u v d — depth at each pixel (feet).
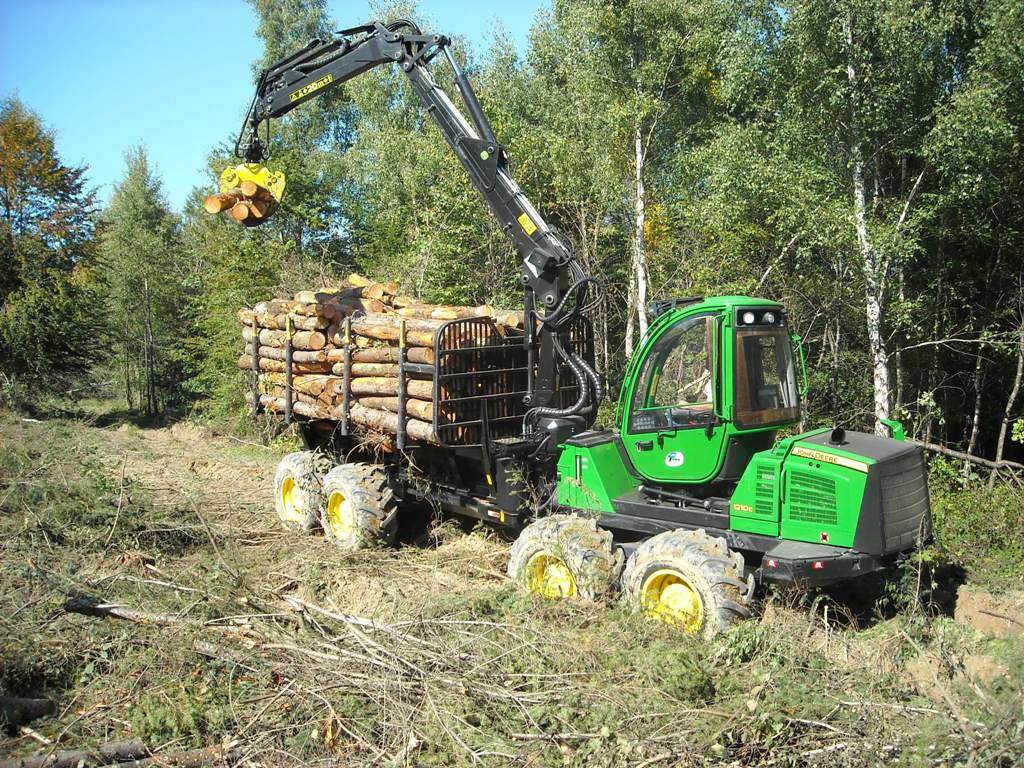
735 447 19.90
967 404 49.21
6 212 89.76
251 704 15.03
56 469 29.86
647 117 55.16
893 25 37.88
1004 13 37.91
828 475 18.17
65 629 17.54
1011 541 25.99
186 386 80.94
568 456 22.52
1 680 15.20
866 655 17.48
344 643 17.71
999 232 43.45
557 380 24.58
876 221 39.96
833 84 39.40
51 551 23.09
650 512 20.88
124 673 15.98
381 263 67.05
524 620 18.56
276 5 104.12
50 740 13.78
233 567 23.09
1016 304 43.21
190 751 13.58
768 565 18.01
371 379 25.95
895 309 40.34
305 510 28.76
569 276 24.41
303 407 29.17
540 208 61.52
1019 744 11.85
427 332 23.22
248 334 32.40
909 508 18.84
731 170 43.50
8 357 75.31
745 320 19.77
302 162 81.56
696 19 52.60
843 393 45.09
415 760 13.20
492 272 58.65
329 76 27.68
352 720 14.33
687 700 14.49
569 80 63.31
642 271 52.34
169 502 30.89
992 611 20.90
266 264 63.87
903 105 41.42
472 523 28.89
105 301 93.66
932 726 12.85
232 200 27.20
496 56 80.38
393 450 26.66
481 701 14.78
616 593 19.77
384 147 70.08
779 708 13.74
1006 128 36.58
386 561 25.29
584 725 13.89
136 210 118.83
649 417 21.08
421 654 16.44
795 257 46.47
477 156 25.30
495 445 23.99
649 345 21.07
